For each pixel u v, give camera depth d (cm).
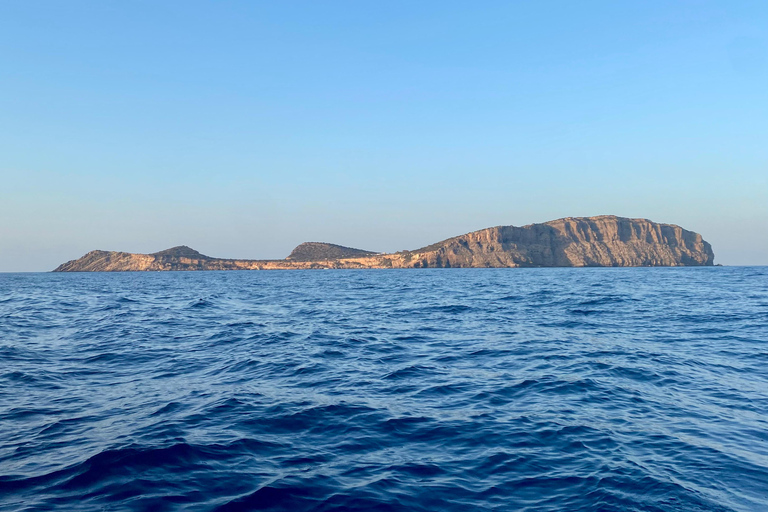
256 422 952
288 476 711
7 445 818
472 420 973
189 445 816
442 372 1401
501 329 2281
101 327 2455
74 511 596
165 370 1441
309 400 1112
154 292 6119
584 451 809
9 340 1986
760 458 771
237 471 725
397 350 1759
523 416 997
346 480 702
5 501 621
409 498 652
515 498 654
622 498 644
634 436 875
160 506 613
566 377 1315
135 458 758
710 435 875
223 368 1466
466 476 721
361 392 1186
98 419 966
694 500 636
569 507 628
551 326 2362
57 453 783
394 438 875
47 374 1376
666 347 1759
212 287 7650
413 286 7138
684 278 8819
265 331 2278
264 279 12438
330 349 1781
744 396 1127
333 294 5366
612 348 1744
